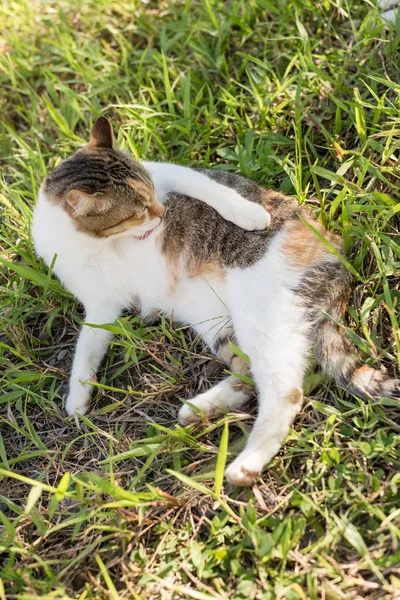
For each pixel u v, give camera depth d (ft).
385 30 3.50
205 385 3.00
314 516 2.62
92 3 4.04
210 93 3.52
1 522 2.81
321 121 3.41
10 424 2.95
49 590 2.59
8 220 3.48
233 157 3.36
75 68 3.76
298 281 2.86
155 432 2.91
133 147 3.42
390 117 3.17
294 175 3.13
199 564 2.58
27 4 4.16
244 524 2.58
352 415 2.80
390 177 3.16
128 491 2.67
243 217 2.92
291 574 2.52
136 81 3.74
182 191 3.06
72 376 3.04
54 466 2.91
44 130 3.83
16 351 3.12
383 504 2.59
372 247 2.97
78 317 3.25
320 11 3.65
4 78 3.89
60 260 3.06
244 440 2.80
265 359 2.79
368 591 2.47
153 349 3.07
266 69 3.57
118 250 3.04
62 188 2.97
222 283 2.98
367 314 2.90
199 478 2.69
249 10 3.76
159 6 4.03
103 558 2.67
